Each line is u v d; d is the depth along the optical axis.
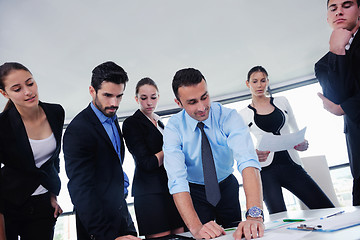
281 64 4.34
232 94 5.00
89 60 3.53
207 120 1.41
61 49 3.27
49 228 1.61
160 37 3.38
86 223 1.24
